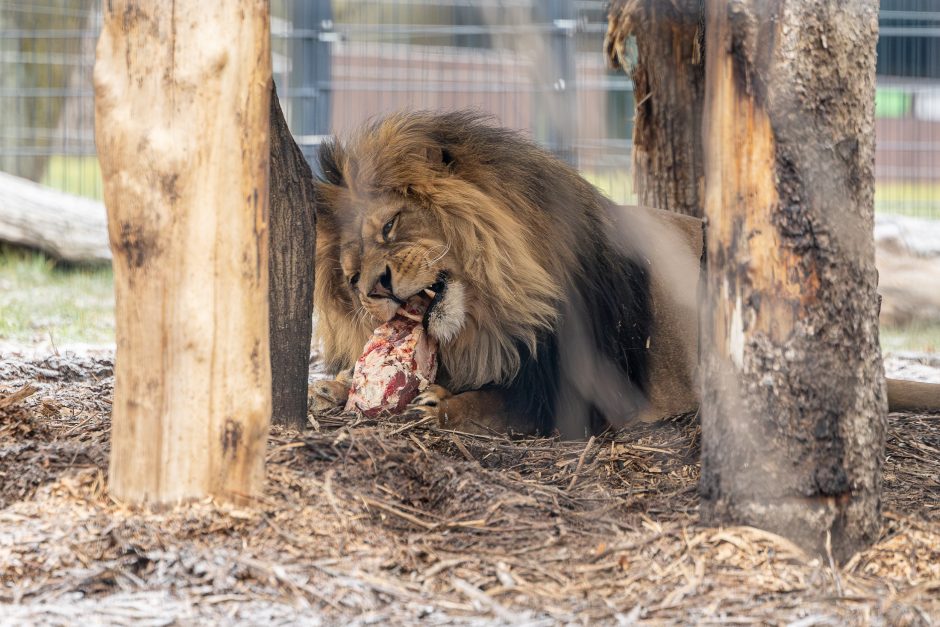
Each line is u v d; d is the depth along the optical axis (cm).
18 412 664
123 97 496
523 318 756
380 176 741
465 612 465
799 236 509
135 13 491
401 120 764
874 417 534
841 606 472
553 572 507
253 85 504
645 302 855
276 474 565
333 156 790
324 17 1997
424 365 763
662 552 517
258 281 519
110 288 1733
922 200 2570
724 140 518
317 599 470
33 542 500
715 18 517
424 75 2397
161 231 496
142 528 504
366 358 757
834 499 520
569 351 787
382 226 740
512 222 750
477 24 2167
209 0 491
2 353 1080
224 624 446
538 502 584
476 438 732
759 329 517
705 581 493
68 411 784
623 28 1059
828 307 514
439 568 507
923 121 2466
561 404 790
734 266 520
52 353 1083
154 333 507
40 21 2609
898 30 2116
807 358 514
